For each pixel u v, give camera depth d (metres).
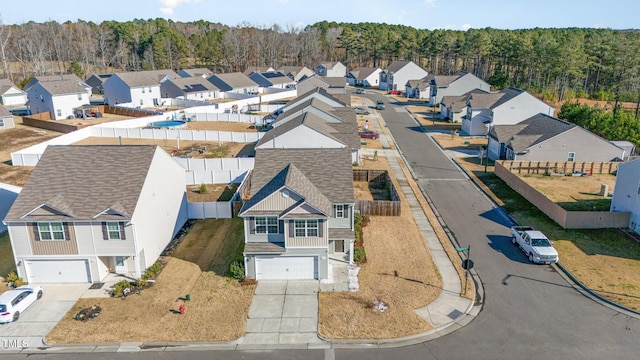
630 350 22.45
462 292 27.92
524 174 51.12
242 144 64.50
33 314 26.31
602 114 68.06
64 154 32.53
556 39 130.62
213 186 48.62
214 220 39.50
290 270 29.94
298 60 183.88
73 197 29.69
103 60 153.62
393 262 31.70
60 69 150.25
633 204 35.53
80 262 29.67
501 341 23.41
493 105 69.56
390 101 107.88
